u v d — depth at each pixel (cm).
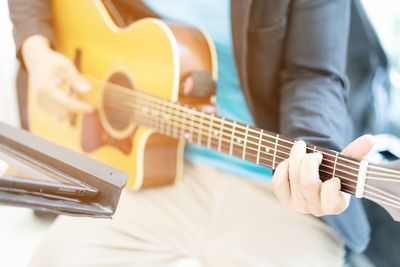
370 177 62
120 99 105
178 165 110
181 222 103
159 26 98
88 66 113
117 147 109
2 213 145
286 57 100
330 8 95
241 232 99
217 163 113
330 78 95
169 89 98
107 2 109
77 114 116
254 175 109
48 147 68
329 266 92
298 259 92
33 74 113
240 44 97
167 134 96
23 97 130
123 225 99
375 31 112
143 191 109
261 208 104
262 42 98
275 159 75
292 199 71
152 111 98
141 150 103
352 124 108
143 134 102
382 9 132
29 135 72
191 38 99
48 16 118
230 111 111
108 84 108
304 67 96
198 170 115
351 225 94
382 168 61
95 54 111
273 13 95
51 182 57
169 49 96
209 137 86
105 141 112
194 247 100
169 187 111
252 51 100
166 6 114
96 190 60
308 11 94
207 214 105
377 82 114
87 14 111
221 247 98
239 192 108
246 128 78
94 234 96
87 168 62
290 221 100
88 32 112
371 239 125
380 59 114
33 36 115
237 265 95
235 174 111
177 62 96
